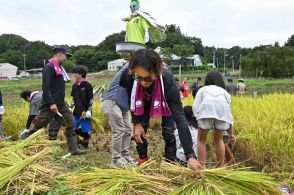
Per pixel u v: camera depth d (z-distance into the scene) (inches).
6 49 5713.6
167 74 153.8
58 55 299.9
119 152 240.5
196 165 147.2
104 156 311.4
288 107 406.6
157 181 153.3
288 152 263.6
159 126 476.1
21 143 225.5
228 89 799.7
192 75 3245.6
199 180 146.4
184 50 3900.1
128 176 155.3
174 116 150.9
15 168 176.7
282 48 3171.8
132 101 166.9
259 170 268.5
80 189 157.8
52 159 207.6
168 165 161.8
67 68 3791.8
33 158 185.2
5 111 453.1
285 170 254.8
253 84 2118.6
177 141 217.0
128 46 246.5
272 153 268.4
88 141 355.6
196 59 4375.0
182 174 152.6
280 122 319.9
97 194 146.6
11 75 4950.8
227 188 143.9
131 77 167.5
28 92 339.3
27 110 460.4
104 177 159.6
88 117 350.3
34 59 5295.3
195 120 246.7
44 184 170.4
